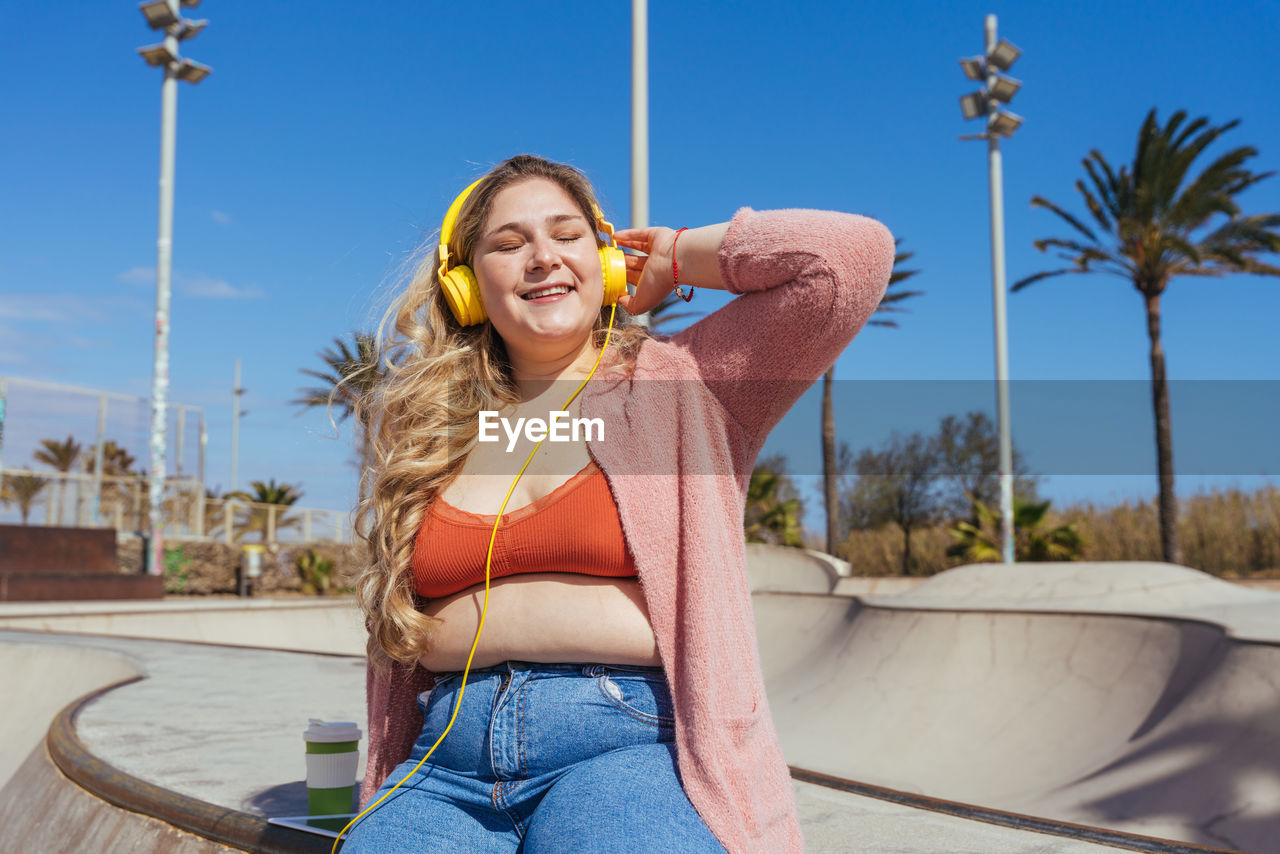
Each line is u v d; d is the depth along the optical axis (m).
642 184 5.55
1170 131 21.89
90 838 3.17
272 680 7.00
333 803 2.58
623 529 1.53
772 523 29.97
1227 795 6.70
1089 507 25.06
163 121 18.27
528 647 1.53
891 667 12.30
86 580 17.00
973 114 22.00
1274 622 8.96
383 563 1.69
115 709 5.48
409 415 1.78
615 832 1.28
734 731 1.46
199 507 21.78
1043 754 9.20
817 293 1.54
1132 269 22.62
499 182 1.78
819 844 2.70
